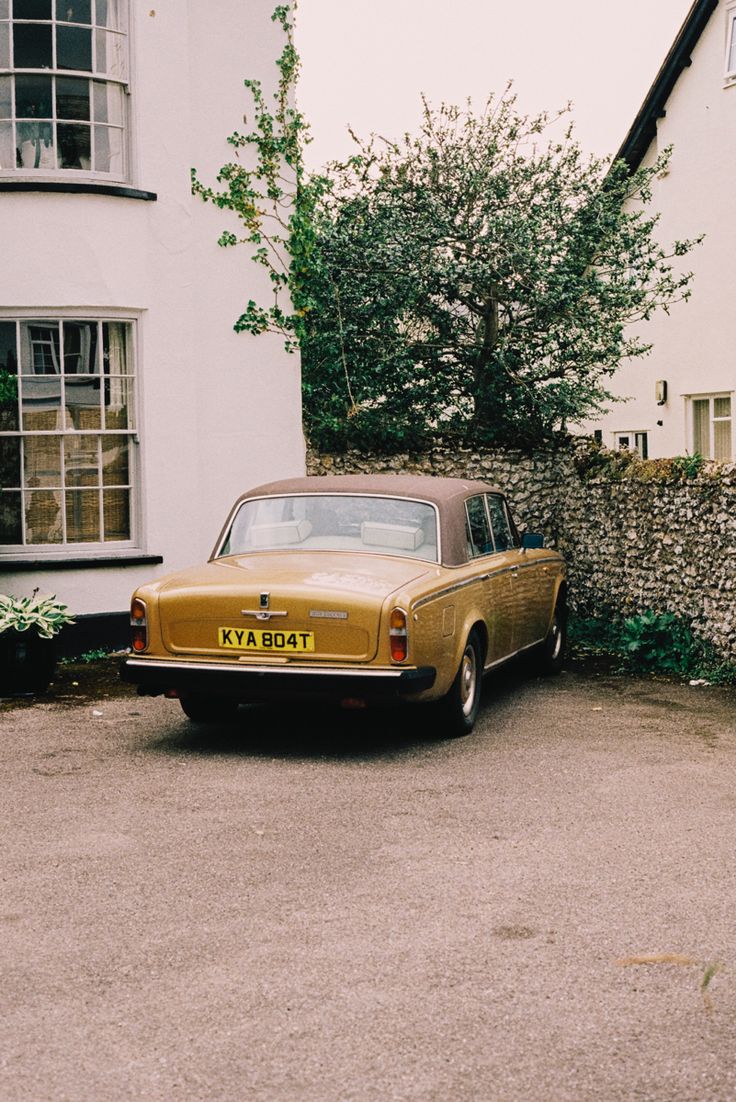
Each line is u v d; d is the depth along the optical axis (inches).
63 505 435.5
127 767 265.4
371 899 182.9
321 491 313.9
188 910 178.1
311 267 484.7
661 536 431.5
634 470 451.5
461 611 293.7
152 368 443.8
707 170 666.2
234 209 465.1
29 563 422.0
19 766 266.4
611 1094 126.5
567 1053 135.0
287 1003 147.1
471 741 296.0
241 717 323.0
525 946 165.2
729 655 389.4
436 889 187.5
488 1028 140.8
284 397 479.5
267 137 468.8
